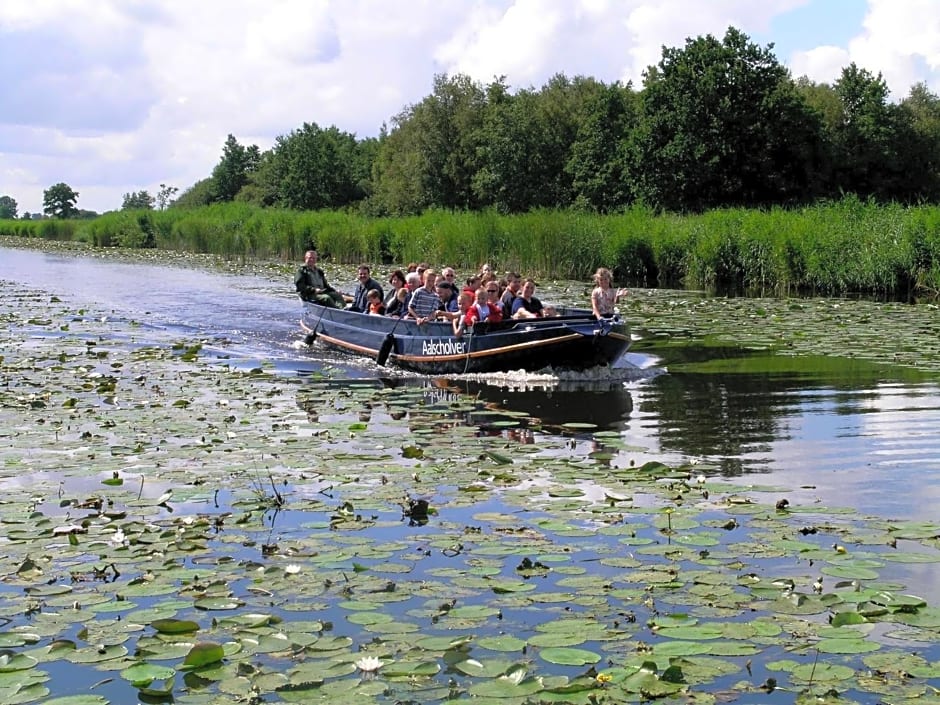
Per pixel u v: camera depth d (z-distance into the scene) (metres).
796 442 8.28
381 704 3.81
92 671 4.16
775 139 45.38
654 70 47.22
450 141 59.44
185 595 4.91
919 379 11.34
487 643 4.31
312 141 69.25
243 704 3.84
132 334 15.90
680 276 26.22
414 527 5.98
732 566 5.23
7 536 5.80
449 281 13.66
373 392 10.86
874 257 21.70
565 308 13.24
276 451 7.88
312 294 15.95
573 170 52.34
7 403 9.65
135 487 6.86
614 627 4.49
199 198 89.56
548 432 8.76
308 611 4.72
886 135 51.66
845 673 4.03
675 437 8.52
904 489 6.76
